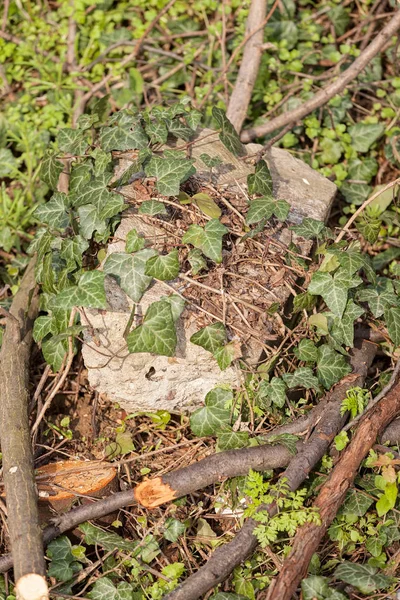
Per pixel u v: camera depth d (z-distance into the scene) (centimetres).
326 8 227
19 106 221
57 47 229
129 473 176
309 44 224
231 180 186
